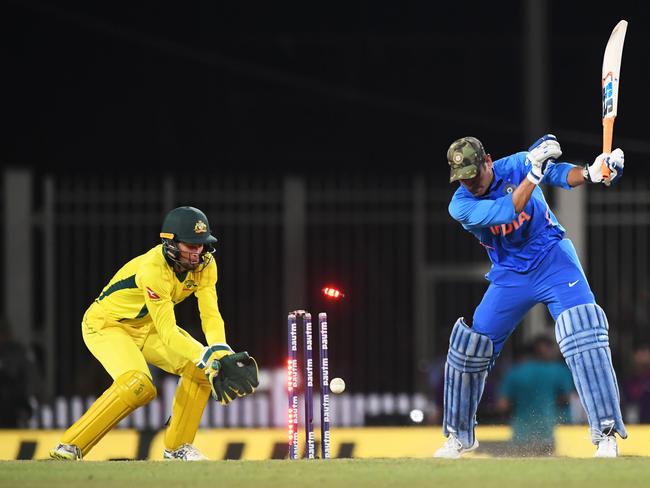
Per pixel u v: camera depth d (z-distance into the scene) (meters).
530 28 57.69
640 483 24.89
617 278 57.59
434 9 86.25
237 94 86.25
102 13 86.75
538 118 57.53
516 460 28.86
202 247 31.50
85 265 63.56
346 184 68.50
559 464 27.80
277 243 62.97
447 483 25.03
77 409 53.22
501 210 30.03
